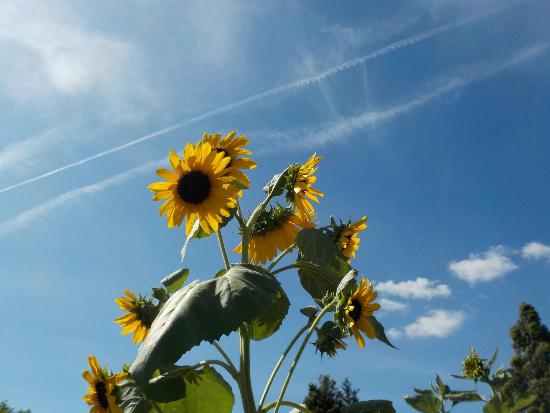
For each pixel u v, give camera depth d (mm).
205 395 939
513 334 4805
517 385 4555
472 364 1369
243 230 931
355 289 857
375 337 867
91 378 854
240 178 869
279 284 798
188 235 867
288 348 889
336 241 987
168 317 732
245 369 857
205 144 855
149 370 684
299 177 930
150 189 845
